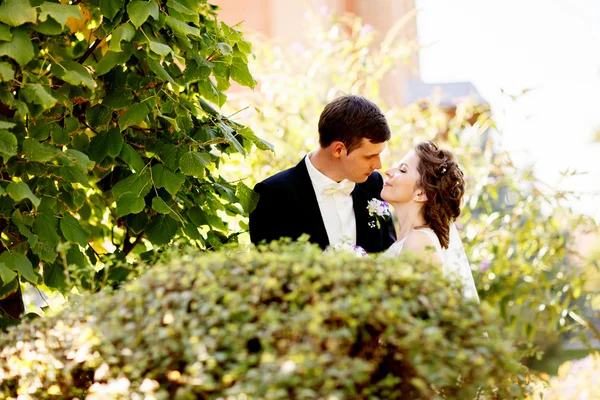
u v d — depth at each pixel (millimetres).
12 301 2766
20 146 2465
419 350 1682
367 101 2939
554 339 4617
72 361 1933
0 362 2115
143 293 1911
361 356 1812
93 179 3012
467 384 1859
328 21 5945
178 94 2910
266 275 1854
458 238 3086
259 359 1724
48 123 2527
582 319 4602
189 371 1660
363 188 3158
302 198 2984
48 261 2451
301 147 4590
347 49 5219
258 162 4438
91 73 2725
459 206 2957
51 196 2562
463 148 4781
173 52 2549
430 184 2906
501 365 1821
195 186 2969
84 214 3172
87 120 2660
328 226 2998
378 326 1760
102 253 3291
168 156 2689
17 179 2301
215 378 1766
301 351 1609
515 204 4594
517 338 2137
